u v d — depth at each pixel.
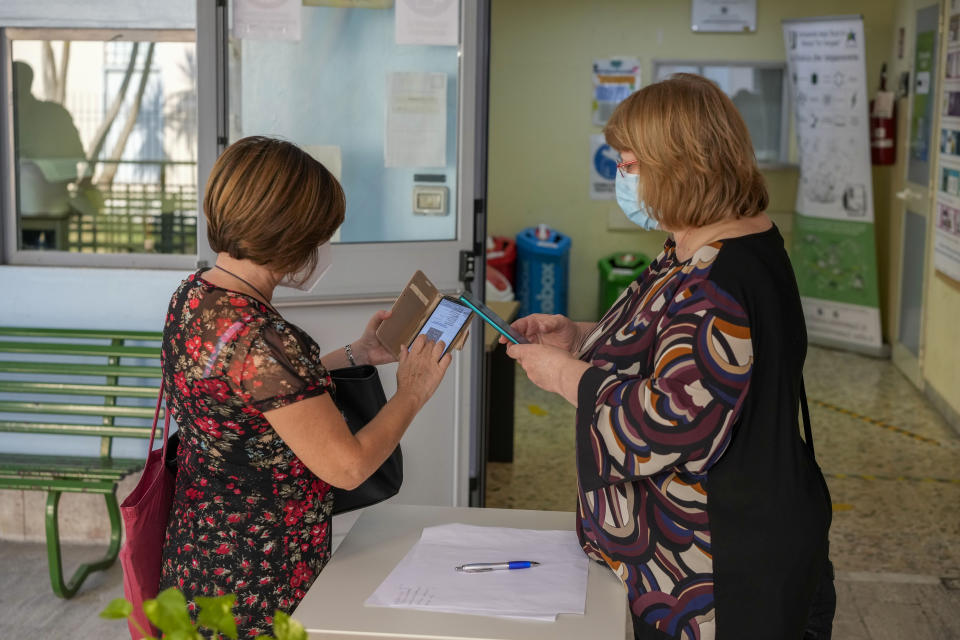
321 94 3.56
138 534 1.77
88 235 3.97
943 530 4.22
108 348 3.71
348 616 1.54
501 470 4.93
